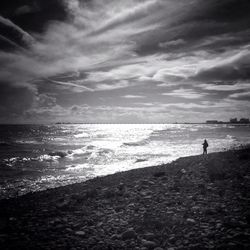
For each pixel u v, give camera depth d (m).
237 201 9.71
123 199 11.61
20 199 13.66
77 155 40.81
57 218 9.52
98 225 8.35
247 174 14.60
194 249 6.07
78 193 14.09
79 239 7.32
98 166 29.77
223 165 18.22
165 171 18.69
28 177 23.44
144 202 10.74
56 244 7.05
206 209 8.95
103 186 15.57
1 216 10.32
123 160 34.50
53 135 117.38
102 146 57.16
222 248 5.97
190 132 126.81
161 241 6.85
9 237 7.75
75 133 140.38
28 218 9.87
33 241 7.33
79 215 9.75
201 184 12.88
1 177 23.41
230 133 114.50
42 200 13.17
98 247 6.66
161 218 8.49
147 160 33.09
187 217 8.43
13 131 160.25
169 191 12.30
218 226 7.35
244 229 7.01
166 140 72.56
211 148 46.78
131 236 7.21
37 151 49.22
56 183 20.52
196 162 21.50
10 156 40.94
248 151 25.47
